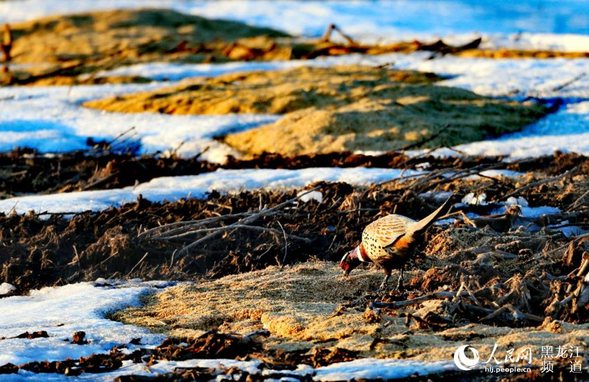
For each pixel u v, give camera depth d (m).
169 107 46.31
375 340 15.62
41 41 77.88
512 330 16.17
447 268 19.89
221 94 46.78
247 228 24.86
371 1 103.00
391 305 17.66
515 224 23.91
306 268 22.33
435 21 88.31
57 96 52.00
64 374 14.97
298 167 34.06
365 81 46.84
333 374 14.31
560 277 18.70
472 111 41.19
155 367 15.12
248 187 30.16
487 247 21.16
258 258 23.48
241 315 18.52
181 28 80.44
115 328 17.61
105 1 116.94
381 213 25.44
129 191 29.81
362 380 14.09
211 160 38.06
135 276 22.98
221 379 14.40
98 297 20.41
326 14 92.81
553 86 45.62
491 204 25.73
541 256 20.53
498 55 56.25
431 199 26.55
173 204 27.30
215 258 23.94
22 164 36.72
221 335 16.23
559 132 39.41
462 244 21.92
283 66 58.22
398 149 36.16
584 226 23.84
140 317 18.92
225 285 21.11
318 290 20.28
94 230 25.48
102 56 69.25
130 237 24.42
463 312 17.22
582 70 48.81
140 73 59.41
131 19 83.25
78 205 27.86
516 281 17.94
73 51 72.50
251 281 21.22
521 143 35.97
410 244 18.41
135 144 40.28
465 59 55.19
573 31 81.12
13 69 67.12
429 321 16.56
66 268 23.47
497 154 34.62
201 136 40.62
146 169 33.91
